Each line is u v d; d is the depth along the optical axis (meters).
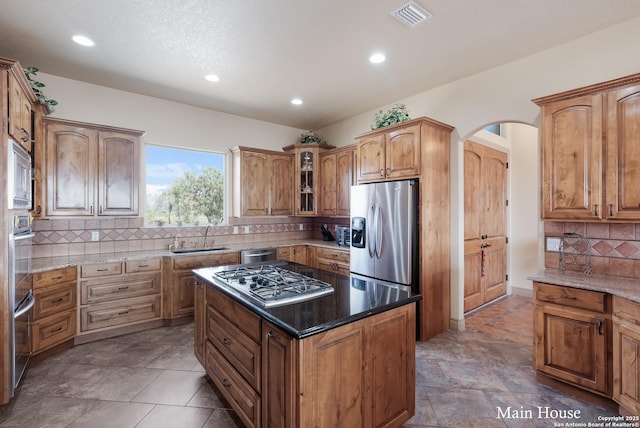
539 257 2.81
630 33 2.36
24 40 2.61
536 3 2.15
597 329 2.06
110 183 3.38
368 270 3.51
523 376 2.50
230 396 1.90
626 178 2.08
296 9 2.21
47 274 2.75
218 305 2.10
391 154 3.40
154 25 2.40
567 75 2.66
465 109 3.36
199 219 4.42
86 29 2.46
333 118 4.83
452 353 2.90
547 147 2.44
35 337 2.64
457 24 2.39
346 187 4.44
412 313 1.86
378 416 1.66
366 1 2.12
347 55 2.87
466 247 3.89
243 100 4.05
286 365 1.39
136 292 3.40
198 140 4.32
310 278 2.19
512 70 3.00
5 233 2.05
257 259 4.25
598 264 2.49
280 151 4.99
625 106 2.08
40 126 2.93
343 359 1.48
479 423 1.94
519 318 3.81
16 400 2.16
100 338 3.20
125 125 3.75
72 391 2.27
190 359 2.78
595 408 2.08
